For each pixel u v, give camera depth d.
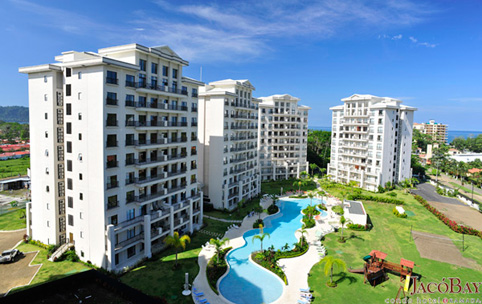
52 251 42.19
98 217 38.28
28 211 46.31
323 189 92.12
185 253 44.28
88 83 37.78
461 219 64.06
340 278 38.28
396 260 43.94
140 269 39.06
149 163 44.06
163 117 48.44
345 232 55.91
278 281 37.66
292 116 107.69
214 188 67.94
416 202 77.75
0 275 36.56
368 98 91.88
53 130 41.88
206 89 71.12
